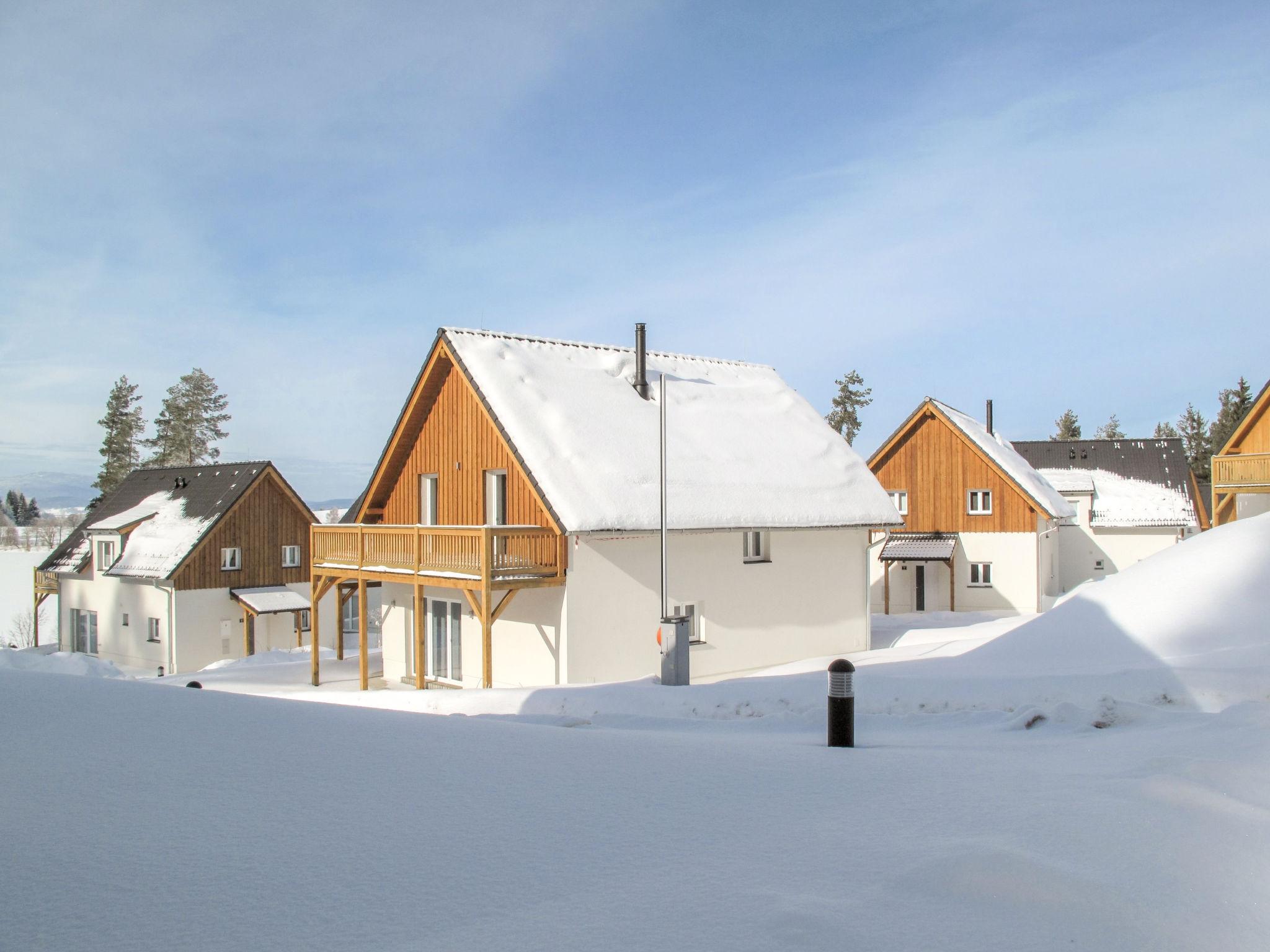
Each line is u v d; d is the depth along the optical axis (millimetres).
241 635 33656
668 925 3180
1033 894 3557
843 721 7172
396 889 3451
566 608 17422
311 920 3137
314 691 18891
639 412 21359
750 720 9781
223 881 3453
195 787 4652
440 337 20484
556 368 21438
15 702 6230
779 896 3463
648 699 11078
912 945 3105
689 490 19359
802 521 20594
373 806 4508
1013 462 36469
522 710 11758
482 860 3812
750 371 26672
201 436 65438
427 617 21094
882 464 35812
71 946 2859
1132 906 3543
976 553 34312
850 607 22297
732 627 19906
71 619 36625
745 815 4652
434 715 7566
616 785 5168
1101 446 43500
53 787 4512
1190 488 40969
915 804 4922
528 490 18578
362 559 20031
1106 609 12641
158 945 2900
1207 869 4000
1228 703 8758
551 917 3232
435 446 21344
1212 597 11859
